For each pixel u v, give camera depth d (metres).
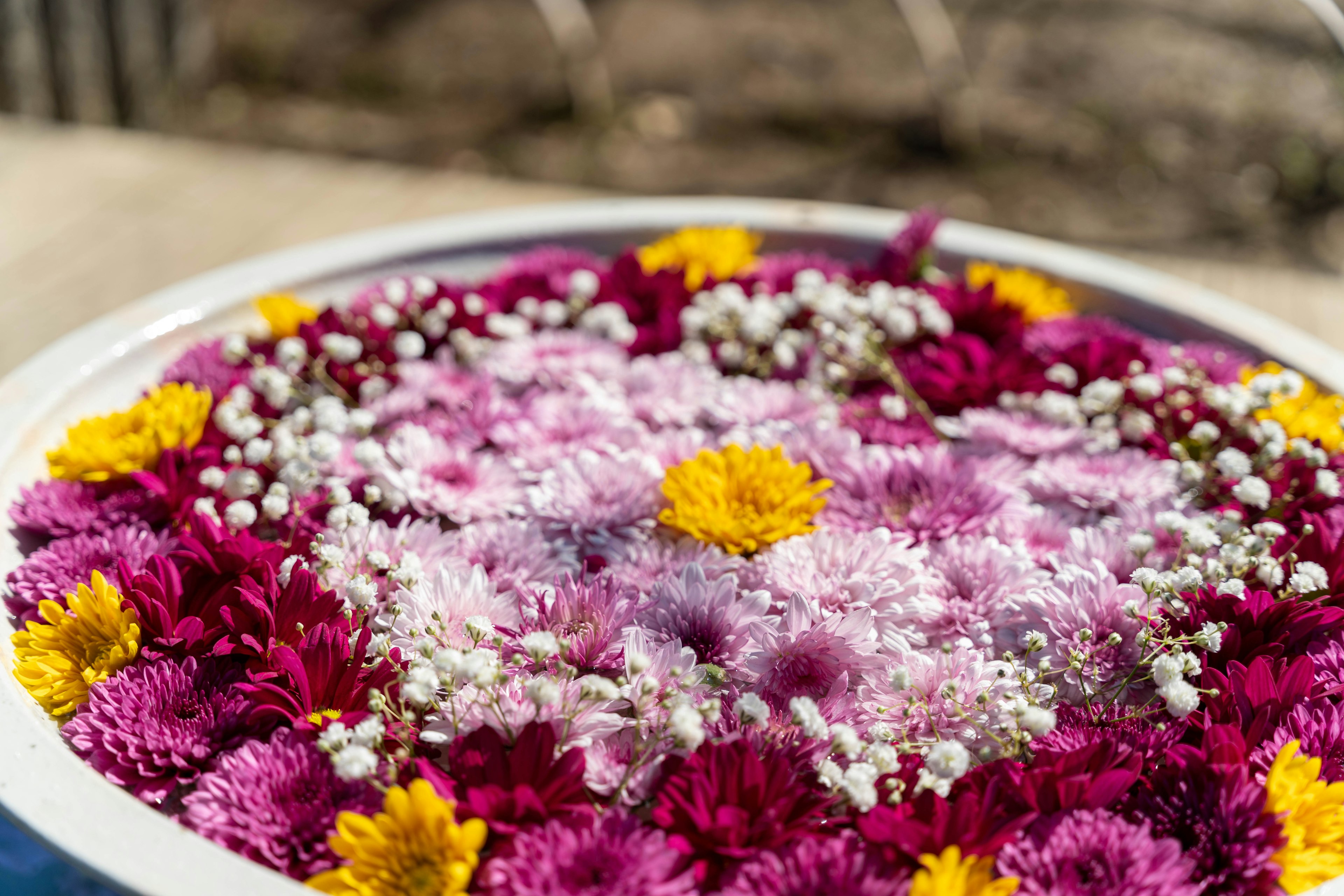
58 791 0.62
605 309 0.84
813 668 0.66
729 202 0.96
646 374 0.79
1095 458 0.75
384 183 1.62
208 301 0.84
